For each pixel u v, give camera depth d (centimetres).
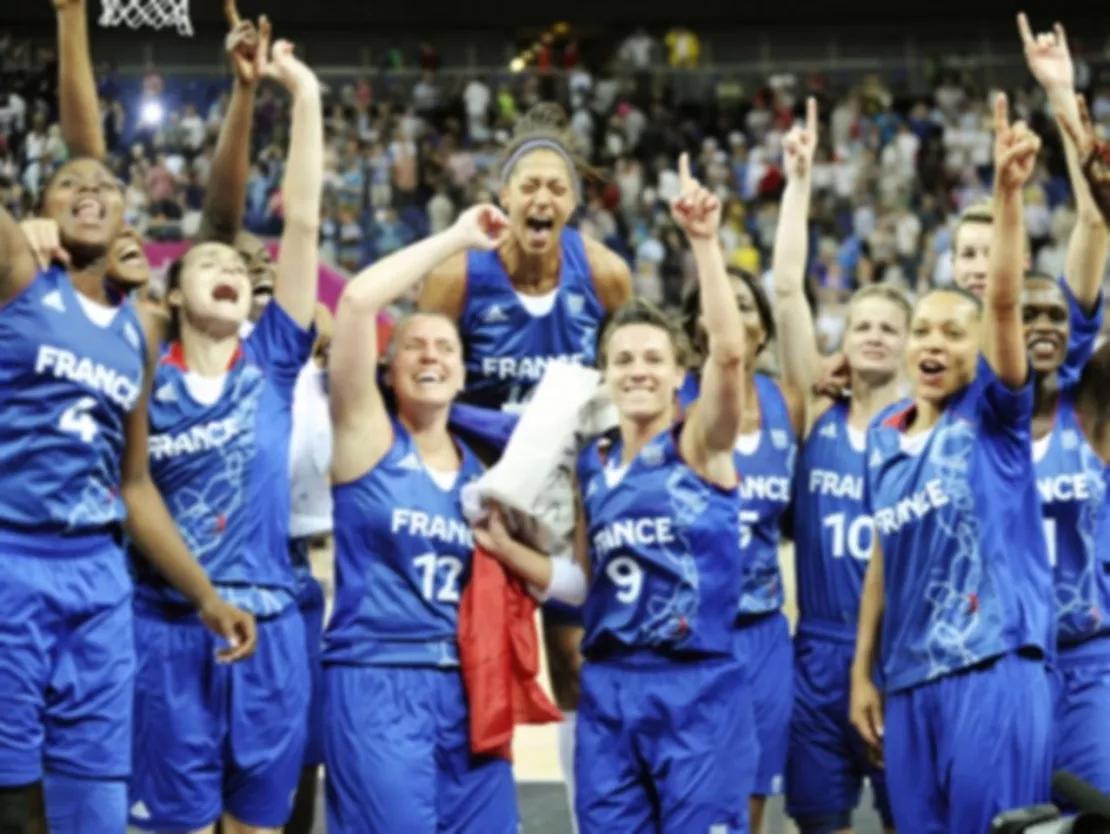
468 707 527
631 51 2492
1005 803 497
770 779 580
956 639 502
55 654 466
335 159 2031
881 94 2358
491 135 2248
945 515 505
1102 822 456
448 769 526
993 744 496
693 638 521
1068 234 2031
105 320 473
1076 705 551
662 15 2542
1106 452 564
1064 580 552
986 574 502
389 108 2242
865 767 592
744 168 2203
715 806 520
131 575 520
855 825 694
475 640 525
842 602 587
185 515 516
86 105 526
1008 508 506
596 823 529
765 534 588
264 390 528
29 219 496
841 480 588
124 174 2036
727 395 509
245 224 1859
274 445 526
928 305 517
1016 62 2500
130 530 500
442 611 526
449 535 527
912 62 2522
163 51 2272
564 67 2455
